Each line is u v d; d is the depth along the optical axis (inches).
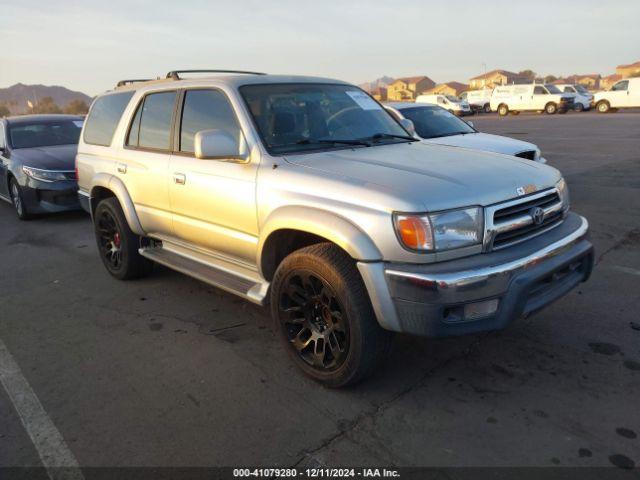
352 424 117.5
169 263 181.0
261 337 161.3
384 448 109.3
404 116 348.8
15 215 366.9
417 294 110.1
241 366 144.3
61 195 330.3
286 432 115.6
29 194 331.3
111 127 207.9
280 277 134.0
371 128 171.5
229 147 140.8
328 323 129.5
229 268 164.4
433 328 111.0
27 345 161.8
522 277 115.0
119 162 195.9
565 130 808.3
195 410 124.8
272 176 136.9
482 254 116.3
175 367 145.0
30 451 112.8
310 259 124.9
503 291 113.0
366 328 119.4
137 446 112.8
